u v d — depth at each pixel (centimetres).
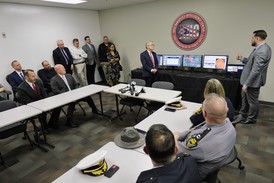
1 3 395
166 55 472
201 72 428
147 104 332
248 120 319
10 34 417
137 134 167
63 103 291
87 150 276
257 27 374
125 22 554
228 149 124
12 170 240
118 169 134
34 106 281
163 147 91
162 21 485
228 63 414
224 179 205
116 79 564
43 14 467
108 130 331
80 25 557
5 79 421
